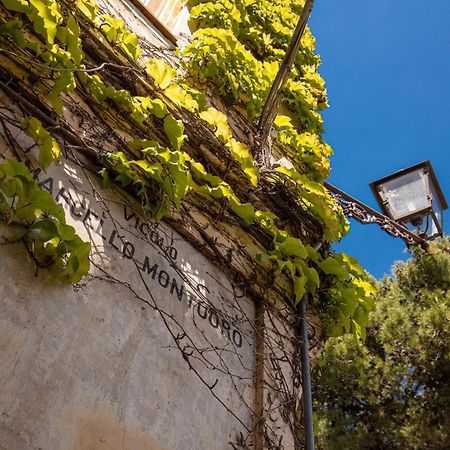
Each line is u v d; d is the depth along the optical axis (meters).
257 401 2.85
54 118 2.50
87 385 2.09
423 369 9.20
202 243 2.98
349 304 3.64
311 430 2.94
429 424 8.86
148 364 2.36
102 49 3.05
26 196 2.07
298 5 6.25
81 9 3.03
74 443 1.94
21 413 1.84
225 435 2.58
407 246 5.14
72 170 2.49
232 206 3.18
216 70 4.16
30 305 2.03
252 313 3.14
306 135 4.88
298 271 3.43
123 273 2.47
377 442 9.20
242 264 3.17
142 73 3.17
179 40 4.47
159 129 3.05
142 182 2.67
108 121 2.84
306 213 3.82
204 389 2.58
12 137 2.26
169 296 2.65
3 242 2.03
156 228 2.77
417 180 5.14
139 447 2.15
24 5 2.45
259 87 4.42
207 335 2.75
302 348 3.27
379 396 9.48
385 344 9.46
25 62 2.47
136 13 4.13
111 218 2.54
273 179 3.75
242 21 5.39
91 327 2.21
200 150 3.34
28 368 1.93
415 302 10.28
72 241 2.14
